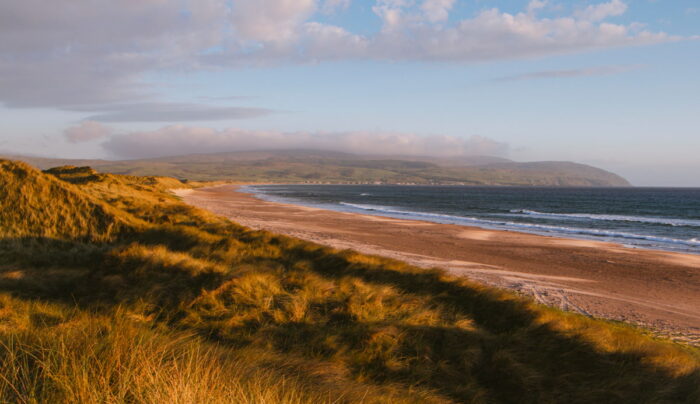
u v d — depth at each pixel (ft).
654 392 18.81
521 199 399.85
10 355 11.62
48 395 10.01
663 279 59.77
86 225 40.06
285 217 141.69
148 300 24.97
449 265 64.18
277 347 21.39
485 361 21.31
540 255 77.71
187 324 22.97
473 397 18.34
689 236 121.39
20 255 32.27
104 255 31.30
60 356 11.87
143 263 29.63
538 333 23.85
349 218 146.82
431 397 17.46
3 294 22.52
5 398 9.89
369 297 27.63
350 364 20.26
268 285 27.99
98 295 25.46
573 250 84.43
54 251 34.60
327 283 29.76
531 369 20.38
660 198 455.22
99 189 90.99
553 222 161.58
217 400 10.73
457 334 23.27
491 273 59.47
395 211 207.51
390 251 75.51
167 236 42.16
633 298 48.57
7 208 36.94
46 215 38.24
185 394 10.26
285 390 13.93
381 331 22.57
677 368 20.72
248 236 48.11
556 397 18.80
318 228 109.81
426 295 29.89
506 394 19.24
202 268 30.09
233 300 25.73
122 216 43.68
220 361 15.47
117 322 16.88
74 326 16.06
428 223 135.64
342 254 40.16
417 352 21.59
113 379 11.25
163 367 11.83
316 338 22.27
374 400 15.53
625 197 479.82
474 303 28.68
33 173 39.96
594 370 20.72
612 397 18.62
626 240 107.55
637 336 26.18
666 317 41.04
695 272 64.90
